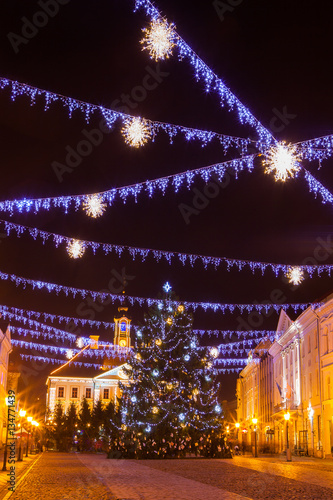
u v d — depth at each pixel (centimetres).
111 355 9094
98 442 6288
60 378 9006
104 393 9012
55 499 1273
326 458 4250
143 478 1948
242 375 9856
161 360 3869
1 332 5928
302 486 1609
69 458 3919
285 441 5838
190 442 3775
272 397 6825
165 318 3938
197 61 1731
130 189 2255
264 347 7762
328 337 4481
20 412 3366
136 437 3719
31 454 4834
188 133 1959
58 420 7069
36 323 4422
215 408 3878
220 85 1783
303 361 5228
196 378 3888
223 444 3881
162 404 3725
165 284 4041
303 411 5116
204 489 1529
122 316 9338
